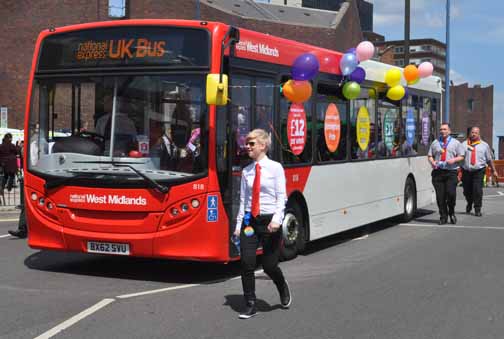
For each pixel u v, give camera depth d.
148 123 7.64
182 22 7.66
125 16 39.16
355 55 10.51
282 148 9.05
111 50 7.86
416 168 14.46
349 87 10.79
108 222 7.72
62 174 7.91
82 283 7.83
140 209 7.56
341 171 10.82
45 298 7.01
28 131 8.21
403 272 8.69
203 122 7.48
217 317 6.30
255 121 8.39
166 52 7.66
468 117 95.94
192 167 7.49
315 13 54.91
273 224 6.07
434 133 15.70
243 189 6.27
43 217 8.08
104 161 7.71
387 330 5.93
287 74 9.22
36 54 8.25
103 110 7.84
